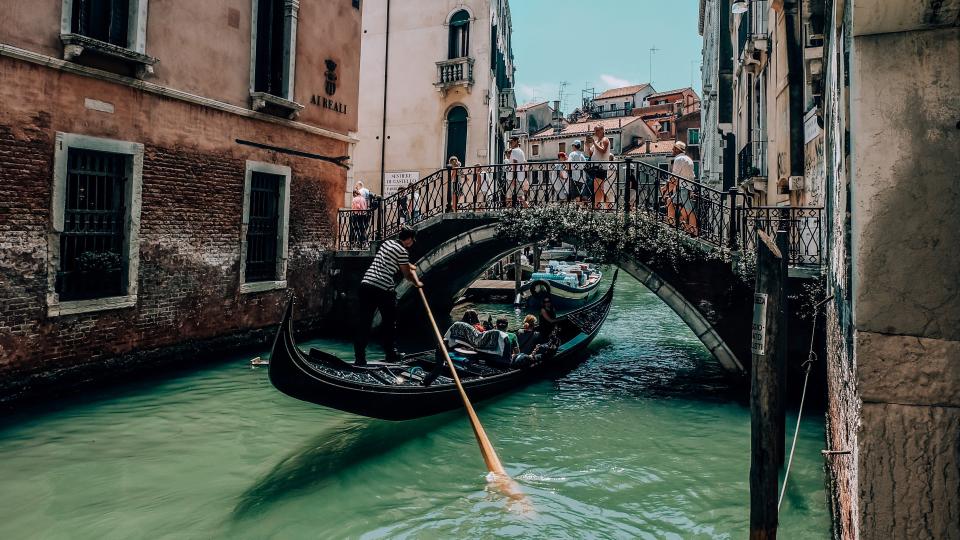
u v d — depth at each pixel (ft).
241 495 15.72
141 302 25.48
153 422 20.85
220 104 28.81
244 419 21.50
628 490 16.83
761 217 24.99
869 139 7.05
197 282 28.09
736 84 48.37
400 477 17.31
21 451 17.98
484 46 52.49
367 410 18.94
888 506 6.94
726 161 51.57
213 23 28.55
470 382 23.04
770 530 10.42
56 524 13.97
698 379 29.30
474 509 15.44
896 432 6.92
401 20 54.95
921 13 6.77
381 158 55.21
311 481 16.71
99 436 19.42
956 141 6.79
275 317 32.99
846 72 8.66
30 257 21.45
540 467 18.40
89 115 23.21
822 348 23.49
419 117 54.29
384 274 21.65
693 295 26.76
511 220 31.12
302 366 16.83
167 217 26.50
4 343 20.80
